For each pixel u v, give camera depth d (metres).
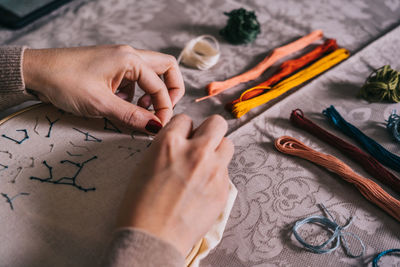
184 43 1.11
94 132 0.71
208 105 0.92
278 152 0.80
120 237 0.45
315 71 0.99
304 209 0.69
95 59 0.70
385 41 1.09
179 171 0.51
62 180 0.62
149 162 0.53
